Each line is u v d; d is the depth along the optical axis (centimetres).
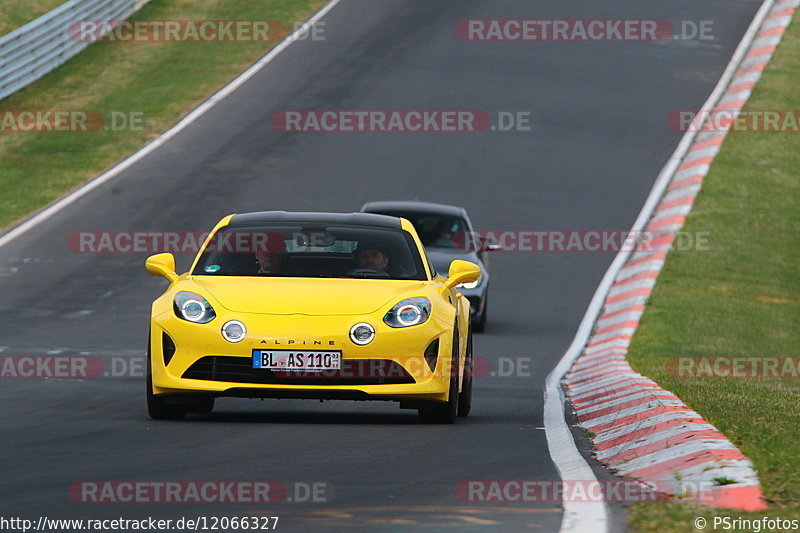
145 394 3972
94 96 12012
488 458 2677
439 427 3228
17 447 2736
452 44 14025
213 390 3155
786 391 4225
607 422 3303
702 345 6384
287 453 2683
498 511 2061
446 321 3294
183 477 2358
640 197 10212
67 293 6900
